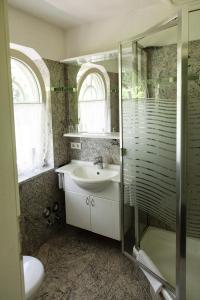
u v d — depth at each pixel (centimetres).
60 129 288
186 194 164
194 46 198
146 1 214
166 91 212
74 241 270
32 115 262
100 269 222
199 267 200
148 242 233
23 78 255
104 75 261
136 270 220
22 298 77
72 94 288
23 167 254
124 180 225
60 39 276
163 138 179
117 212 236
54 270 221
